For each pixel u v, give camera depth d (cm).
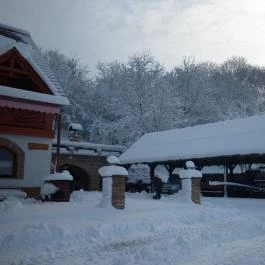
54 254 718
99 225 953
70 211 1120
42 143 1859
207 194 2717
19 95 1573
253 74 6469
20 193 1670
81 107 4650
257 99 5103
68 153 2991
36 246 776
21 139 1800
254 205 1931
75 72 5041
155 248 785
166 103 4141
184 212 1285
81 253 734
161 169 3500
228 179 2817
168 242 845
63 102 1692
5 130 1750
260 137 2308
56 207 1206
